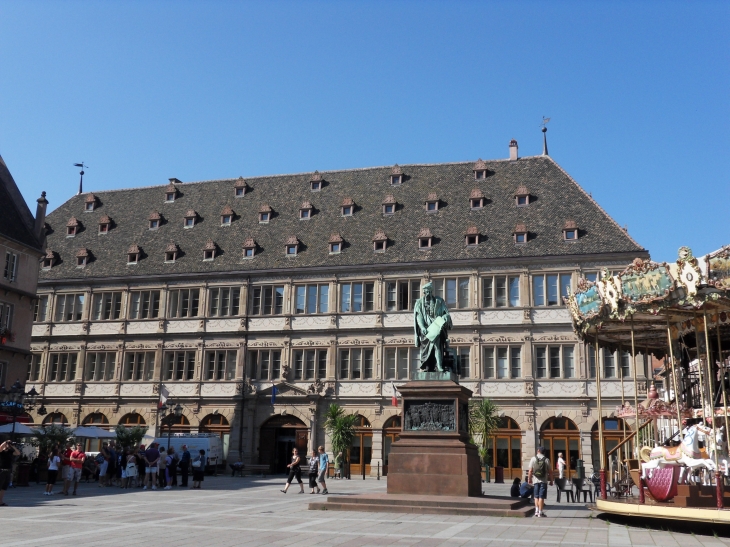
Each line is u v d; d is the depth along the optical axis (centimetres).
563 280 5431
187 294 6203
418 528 1938
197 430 5900
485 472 5006
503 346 5459
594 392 5228
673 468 2245
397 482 2522
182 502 2803
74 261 6600
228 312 6062
